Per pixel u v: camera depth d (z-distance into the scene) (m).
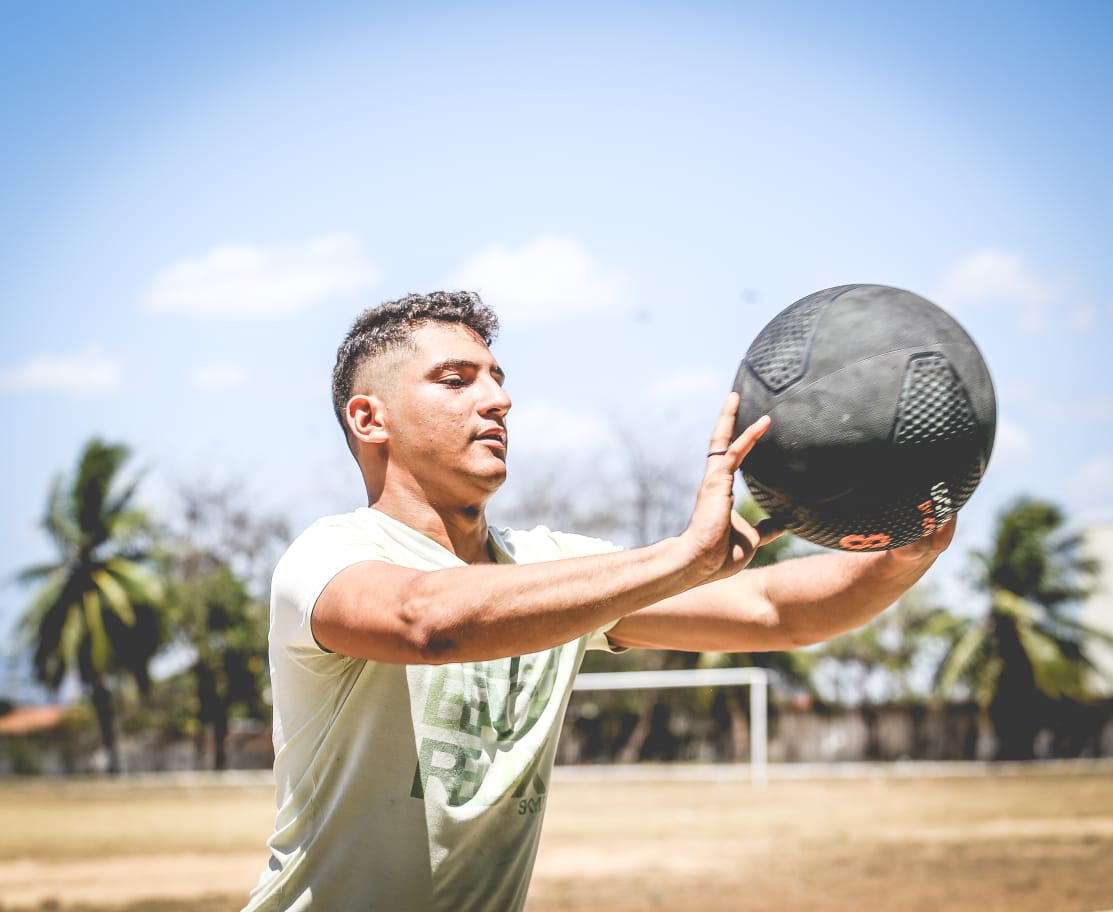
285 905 2.26
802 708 36.75
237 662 37.47
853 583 2.50
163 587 36.56
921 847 12.38
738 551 1.99
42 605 35.41
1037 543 35.84
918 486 2.14
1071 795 20.00
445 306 2.48
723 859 11.59
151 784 30.27
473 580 1.93
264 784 29.42
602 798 19.92
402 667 2.20
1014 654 35.62
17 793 26.08
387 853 2.19
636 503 37.47
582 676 31.17
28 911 9.20
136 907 9.35
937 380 2.13
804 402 2.14
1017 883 9.94
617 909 8.83
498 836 2.25
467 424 2.38
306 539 2.28
